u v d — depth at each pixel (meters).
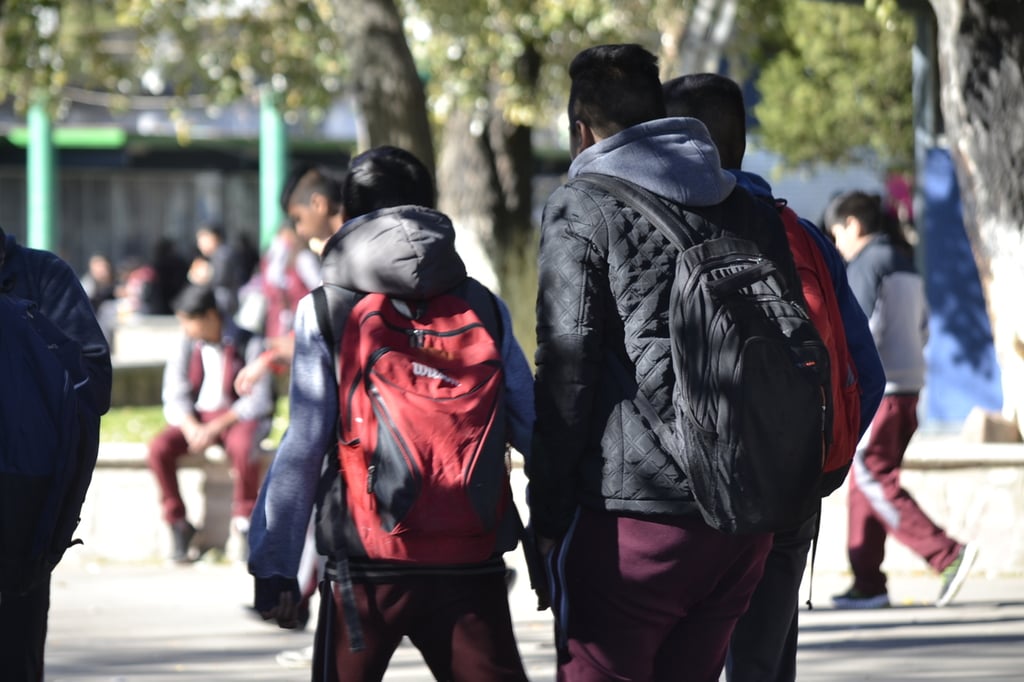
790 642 6.64
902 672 9.71
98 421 6.29
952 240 18.80
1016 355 10.46
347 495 5.32
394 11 17.09
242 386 12.62
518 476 13.15
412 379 5.27
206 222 63.12
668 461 5.14
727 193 5.43
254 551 5.43
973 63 10.38
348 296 5.45
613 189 5.28
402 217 5.45
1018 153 10.34
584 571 5.28
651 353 5.16
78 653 10.71
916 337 11.66
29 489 5.99
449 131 27.72
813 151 40.66
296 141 52.31
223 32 27.75
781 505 5.09
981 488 13.48
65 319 6.36
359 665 5.38
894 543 13.65
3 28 22.92
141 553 14.62
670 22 24.78
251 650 10.83
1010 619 11.43
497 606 5.43
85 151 54.59
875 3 16.06
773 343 5.09
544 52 26.77
